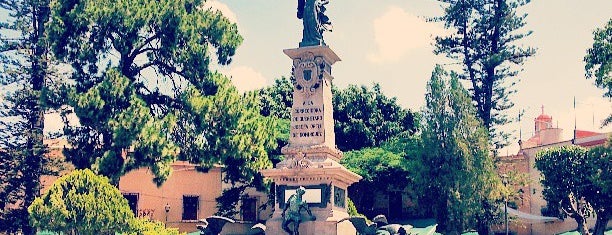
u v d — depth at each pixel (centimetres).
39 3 3788
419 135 4803
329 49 2528
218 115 3391
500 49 4806
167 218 4556
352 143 5253
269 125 3684
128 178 4481
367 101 5359
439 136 4159
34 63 3753
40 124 3738
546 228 4741
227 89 3459
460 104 4197
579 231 3912
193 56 3425
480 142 4141
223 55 3566
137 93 3438
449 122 4159
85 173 2597
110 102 3178
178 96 3506
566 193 3888
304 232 2331
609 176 3409
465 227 4069
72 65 3356
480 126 4188
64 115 3384
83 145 3344
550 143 5100
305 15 2588
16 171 3606
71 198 2525
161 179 3241
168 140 3300
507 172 4488
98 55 3356
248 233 2447
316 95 2514
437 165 4109
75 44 3297
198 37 3456
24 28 3775
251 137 3491
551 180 3950
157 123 3225
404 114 5525
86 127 3325
